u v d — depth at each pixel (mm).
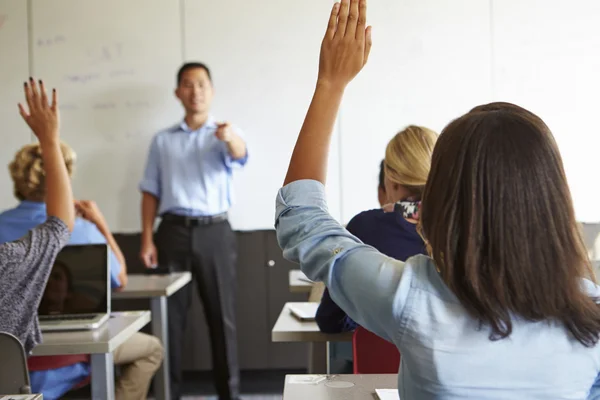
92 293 2441
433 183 873
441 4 4312
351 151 4355
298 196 964
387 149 2084
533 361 850
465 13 4309
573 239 837
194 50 4332
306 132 992
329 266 901
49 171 1784
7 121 4375
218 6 4316
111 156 4371
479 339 849
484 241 829
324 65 994
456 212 842
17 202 4379
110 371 2170
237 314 4449
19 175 2518
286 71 4324
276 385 4379
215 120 4355
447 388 847
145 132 4352
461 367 846
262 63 4324
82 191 4383
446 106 4336
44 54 4355
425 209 885
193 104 4105
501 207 820
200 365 4469
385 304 868
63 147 2545
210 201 4113
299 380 1458
